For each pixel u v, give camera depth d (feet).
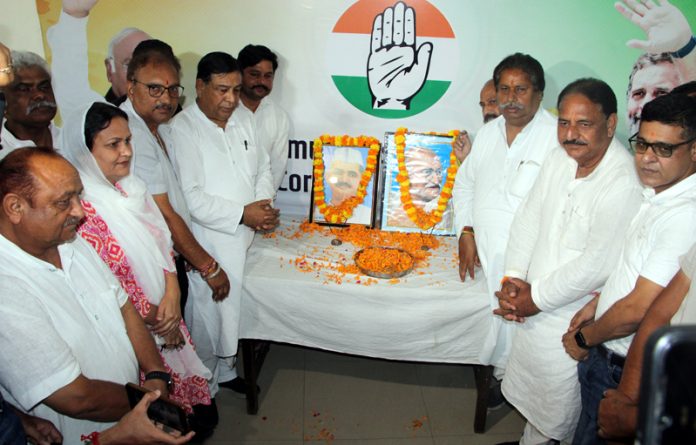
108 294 5.38
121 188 6.33
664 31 9.13
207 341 8.70
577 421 7.06
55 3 9.59
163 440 4.67
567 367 6.71
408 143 9.55
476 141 8.32
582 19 9.17
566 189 6.48
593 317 6.37
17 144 6.53
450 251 9.13
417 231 9.61
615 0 9.03
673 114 4.74
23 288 4.46
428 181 9.55
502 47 9.41
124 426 4.68
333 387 9.71
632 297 5.27
